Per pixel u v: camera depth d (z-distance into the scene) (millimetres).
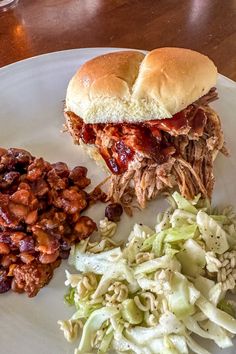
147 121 196
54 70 249
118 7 287
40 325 170
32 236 181
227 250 181
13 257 179
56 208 194
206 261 174
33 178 195
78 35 269
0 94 238
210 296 168
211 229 182
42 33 269
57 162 219
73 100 206
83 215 203
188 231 182
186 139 201
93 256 184
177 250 180
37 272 175
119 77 196
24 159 204
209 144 202
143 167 203
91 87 198
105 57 209
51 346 165
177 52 201
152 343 163
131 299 172
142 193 203
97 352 165
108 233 196
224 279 171
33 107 239
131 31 271
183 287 167
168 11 285
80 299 173
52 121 237
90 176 218
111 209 200
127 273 174
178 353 159
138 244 186
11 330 168
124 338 165
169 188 211
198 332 163
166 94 189
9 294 178
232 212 201
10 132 231
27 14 280
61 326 168
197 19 280
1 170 199
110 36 269
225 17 282
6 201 181
